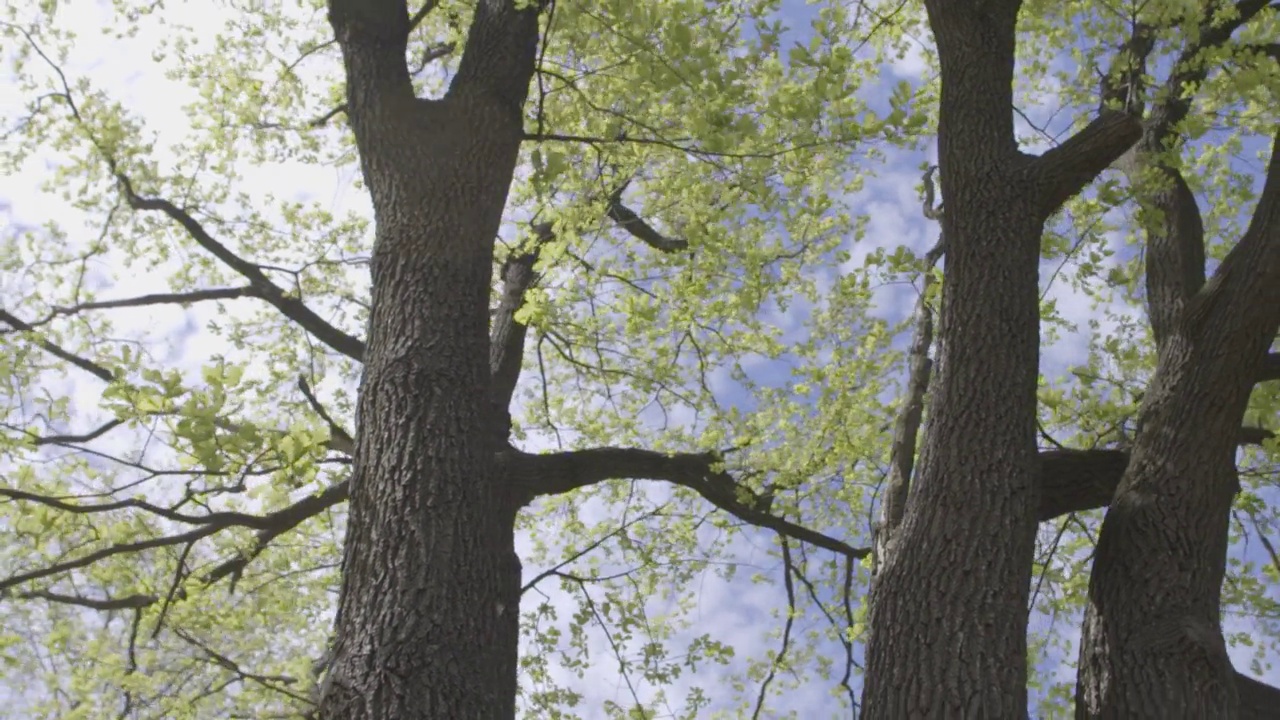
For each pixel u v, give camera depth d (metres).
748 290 5.34
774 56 4.51
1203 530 3.36
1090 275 4.84
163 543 4.62
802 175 5.24
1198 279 4.59
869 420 6.22
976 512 3.12
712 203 5.15
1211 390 3.53
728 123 3.90
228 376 3.39
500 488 4.78
